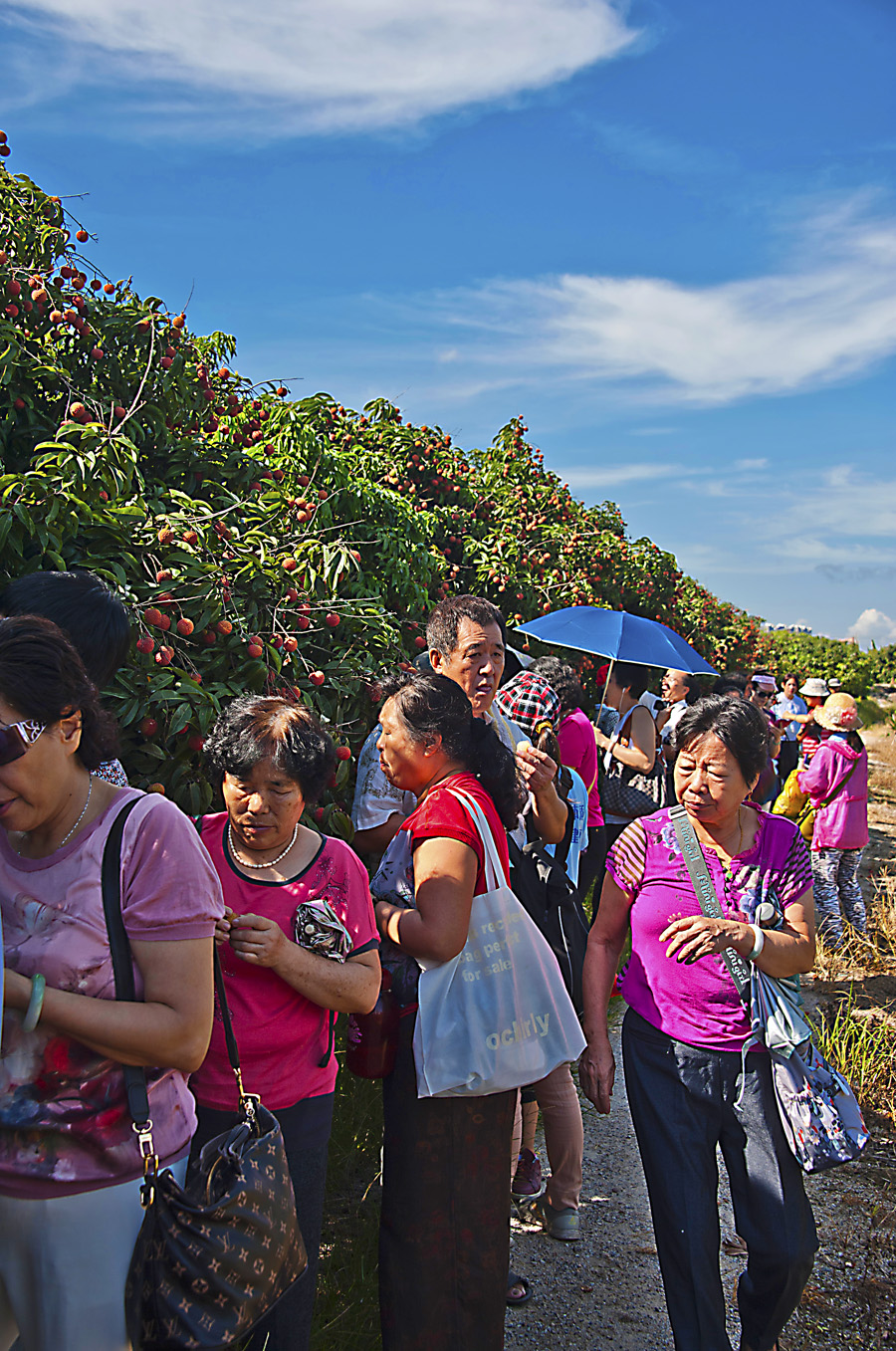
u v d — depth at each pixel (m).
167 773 3.08
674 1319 2.42
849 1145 2.39
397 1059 2.38
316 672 3.64
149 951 1.64
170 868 1.66
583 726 4.38
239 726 2.07
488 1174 2.38
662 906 2.60
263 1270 1.63
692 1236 2.43
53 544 3.06
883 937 6.95
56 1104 1.59
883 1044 4.81
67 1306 1.61
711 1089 2.50
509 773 2.63
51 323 3.84
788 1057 2.46
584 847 3.45
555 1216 3.33
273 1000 2.13
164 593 3.16
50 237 4.14
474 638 3.23
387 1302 2.37
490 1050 2.30
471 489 7.76
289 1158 2.15
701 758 2.54
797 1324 2.97
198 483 4.30
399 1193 2.37
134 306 4.20
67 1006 1.54
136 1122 1.62
